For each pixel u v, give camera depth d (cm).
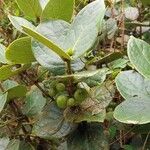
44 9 27
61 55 23
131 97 24
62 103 25
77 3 40
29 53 25
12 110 31
